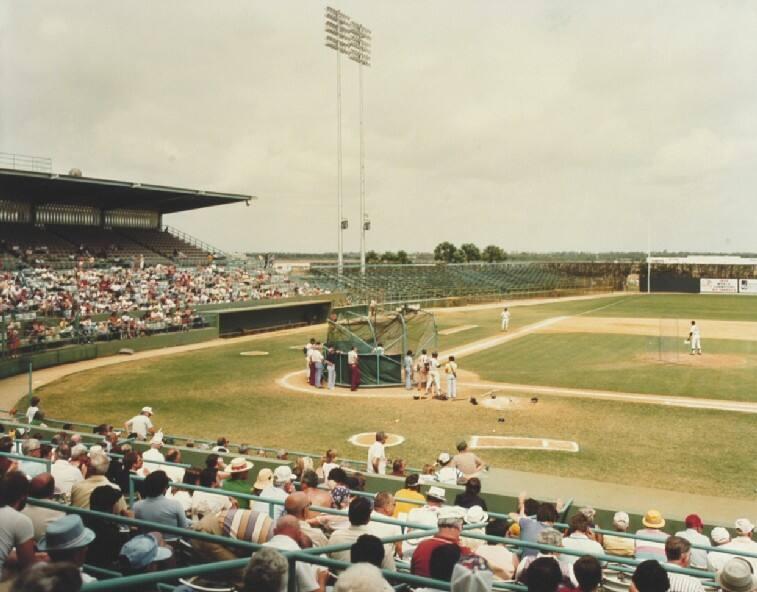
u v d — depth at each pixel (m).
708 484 16.31
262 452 19.09
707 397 26.52
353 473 12.85
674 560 7.53
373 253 149.75
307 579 5.24
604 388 28.64
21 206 53.72
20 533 5.38
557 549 7.00
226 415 24.28
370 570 3.90
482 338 45.94
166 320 44.09
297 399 27.11
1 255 46.97
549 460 18.48
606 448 19.70
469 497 10.45
